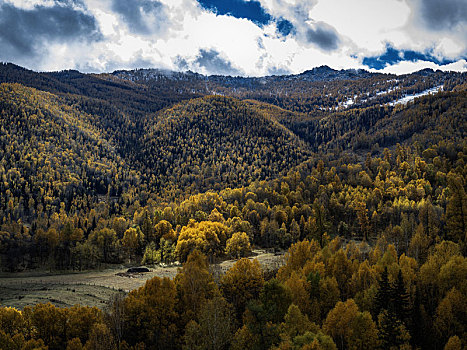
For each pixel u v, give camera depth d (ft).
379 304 196.24
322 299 219.00
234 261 393.29
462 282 203.31
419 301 197.77
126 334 191.72
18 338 173.78
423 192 529.45
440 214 421.18
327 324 180.34
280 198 621.31
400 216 459.73
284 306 198.39
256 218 535.60
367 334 168.96
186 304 212.23
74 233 479.82
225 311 188.24
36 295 274.77
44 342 184.14
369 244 437.17
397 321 171.12
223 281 238.89
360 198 538.06
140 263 426.51
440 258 249.75
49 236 452.76
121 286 299.17
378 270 237.04
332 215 545.85
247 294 228.84
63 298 264.52
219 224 467.52
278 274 264.52
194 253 271.69
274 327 162.30
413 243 317.42
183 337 186.70
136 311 198.29
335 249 361.10
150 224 496.23
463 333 173.88
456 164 631.56
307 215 542.57
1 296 279.69
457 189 332.60
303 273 243.40
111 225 573.74
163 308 202.90
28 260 433.89
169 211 604.90
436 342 180.14
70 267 406.62
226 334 164.66
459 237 312.71
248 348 159.02
